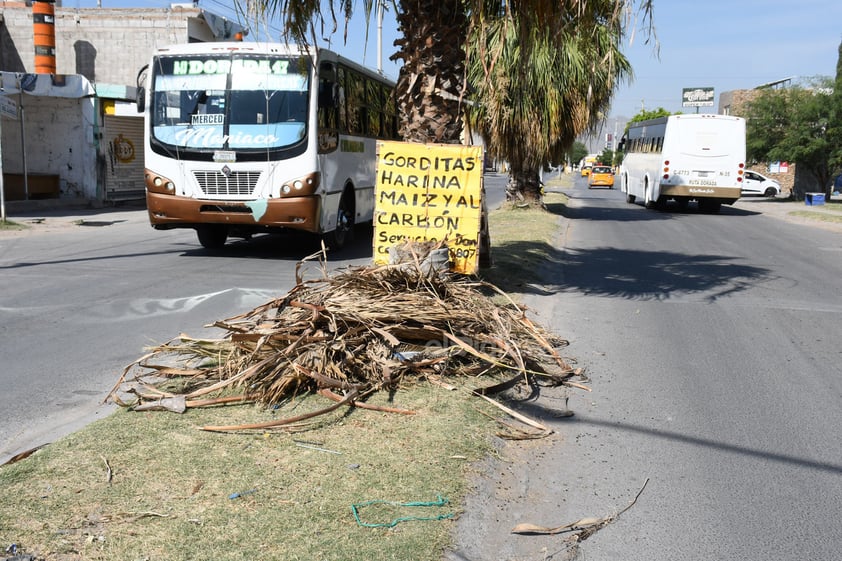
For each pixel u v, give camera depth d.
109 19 32.47
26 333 7.48
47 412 5.25
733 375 6.74
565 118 21.09
